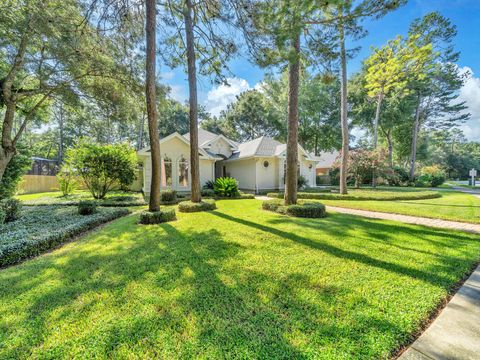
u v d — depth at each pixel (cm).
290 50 571
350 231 566
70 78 859
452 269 346
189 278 327
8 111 792
